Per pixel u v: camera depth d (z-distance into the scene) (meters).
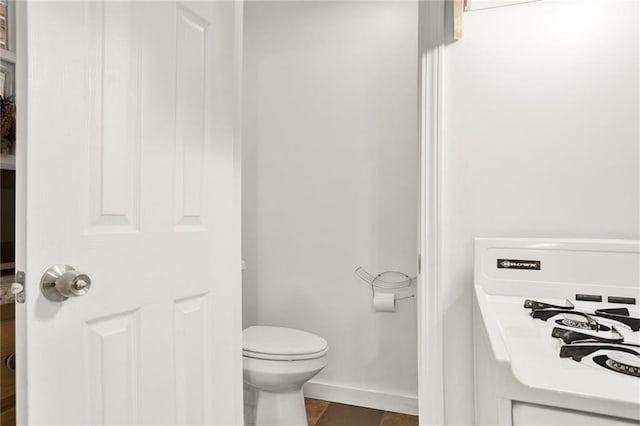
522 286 1.20
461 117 1.32
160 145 1.10
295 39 2.44
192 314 1.21
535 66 1.26
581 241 1.16
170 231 1.13
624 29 1.21
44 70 0.81
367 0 2.31
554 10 1.26
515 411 0.64
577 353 0.71
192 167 1.21
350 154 2.32
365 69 2.30
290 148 2.44
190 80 1.20
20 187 0.79
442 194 1.33
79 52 0.89
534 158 1.26
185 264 1.18
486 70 1.30
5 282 1.04
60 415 0.85
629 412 0.57
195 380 1.22
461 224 1.31
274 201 2.46
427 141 1.34
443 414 1.32
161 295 1.10
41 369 0.81
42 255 0.81
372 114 2.29
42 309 0.81
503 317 0.99
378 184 2.27
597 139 1.22
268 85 2.49
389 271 2.24
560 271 1.17
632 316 1.01
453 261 1.32
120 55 0.98
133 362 1.02
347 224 2.32
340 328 2.32
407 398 2.18
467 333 1.30
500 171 1.28
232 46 1.39
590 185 1.22
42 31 0.81
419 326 1.36
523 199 1.27
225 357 1.35
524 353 0.74
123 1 0.99
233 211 1.39
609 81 1.21
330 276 2.35
